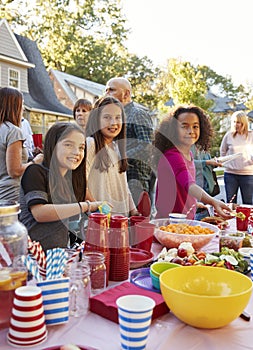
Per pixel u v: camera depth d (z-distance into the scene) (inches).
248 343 35.6
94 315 40.1
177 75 667.4
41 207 58.7
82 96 775.1
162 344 34.8
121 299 36.0
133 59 937.5
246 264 53.6
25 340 33.9
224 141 173.0
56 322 37.4
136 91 935.7
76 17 831.7
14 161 93.6
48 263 40.9
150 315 33.1
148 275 50.6
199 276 44.0
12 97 94.1
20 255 39.5
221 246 63.4
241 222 82.7
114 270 49.7
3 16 760.3
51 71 759.1
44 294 36.9
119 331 36.6
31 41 663.8
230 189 171.6
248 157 166.4
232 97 1146.7
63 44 831.7
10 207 39.9
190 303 36.1
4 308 36.2
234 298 35.8
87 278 41.5
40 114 605.6
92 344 34.7
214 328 37.6
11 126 94.3
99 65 880.3
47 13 802.8
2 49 539.8
